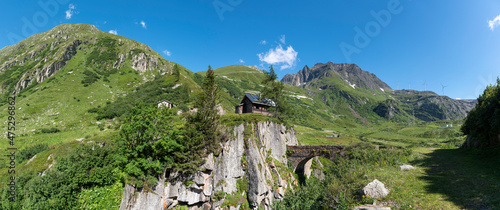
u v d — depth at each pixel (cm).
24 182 2934
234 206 4309
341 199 2302
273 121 6312
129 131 3438
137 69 19988
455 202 1898
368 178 2873
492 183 2131
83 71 17575
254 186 4675
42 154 3641
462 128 5050
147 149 3553
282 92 7481
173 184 3862
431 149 5359
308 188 4675
